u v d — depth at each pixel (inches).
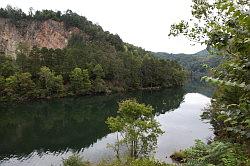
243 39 145.3
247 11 130.5
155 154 1417.3
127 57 5118.1
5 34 7012.8
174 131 1955.0
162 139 1736.0
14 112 2790.4
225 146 301.3
